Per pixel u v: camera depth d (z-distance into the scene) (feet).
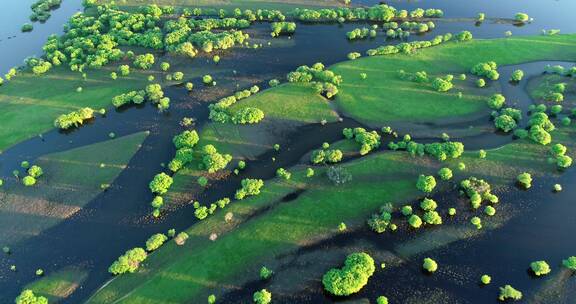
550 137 515.09
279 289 388.57
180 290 390.83
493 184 474.49
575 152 508.94
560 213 446.19
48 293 397.80
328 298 381.40
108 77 654.12
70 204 472.44
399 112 576.20
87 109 579.48
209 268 405.18
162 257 416.87
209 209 453.17
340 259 408.46
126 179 497.87
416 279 392.27
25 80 654.53
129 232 444.96
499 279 392.27
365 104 590.55
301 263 406.62
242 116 555.28
